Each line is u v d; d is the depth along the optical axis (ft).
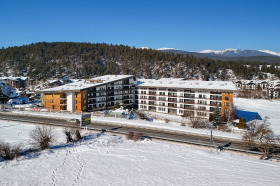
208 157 115.96
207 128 188.03
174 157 115.03
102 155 116.67
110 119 201.16
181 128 175.32
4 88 350.84
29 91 438.40
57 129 168.76
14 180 86.69
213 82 271.69
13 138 143.33
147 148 128.67
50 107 250.98
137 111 262.47
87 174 93.81
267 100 435.94
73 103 245.24
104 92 273.13
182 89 265.13
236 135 157.69
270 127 211.20
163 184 85.56
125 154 118.32
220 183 85.35
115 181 87.97
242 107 350.64
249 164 106.83
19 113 224.53
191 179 89.56
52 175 92.22
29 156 112.57
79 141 139.54
